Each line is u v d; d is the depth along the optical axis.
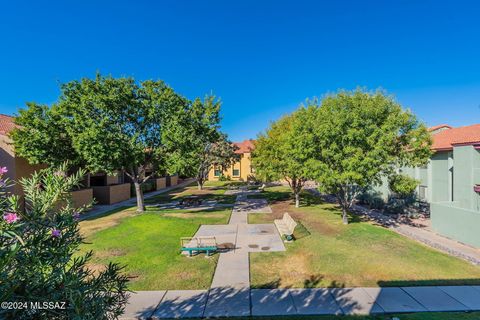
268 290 7.60
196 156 19.17
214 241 11.38
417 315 6.27
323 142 13.26
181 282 8.19
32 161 17.17
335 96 14.34
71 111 16.55
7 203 2.89
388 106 13.31
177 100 18.41
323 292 7.43
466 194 15.16
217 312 6.51
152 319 6.27
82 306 2.90
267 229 14.52
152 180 38.06
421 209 19.53
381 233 13.13
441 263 9.36
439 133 22.78
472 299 6.96
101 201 25.53
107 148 16.36
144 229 14.66
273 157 21.53
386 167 12.95
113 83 17.22
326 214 18.28
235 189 37.62
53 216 3.19
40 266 2.81
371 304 6.77
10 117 24.34
